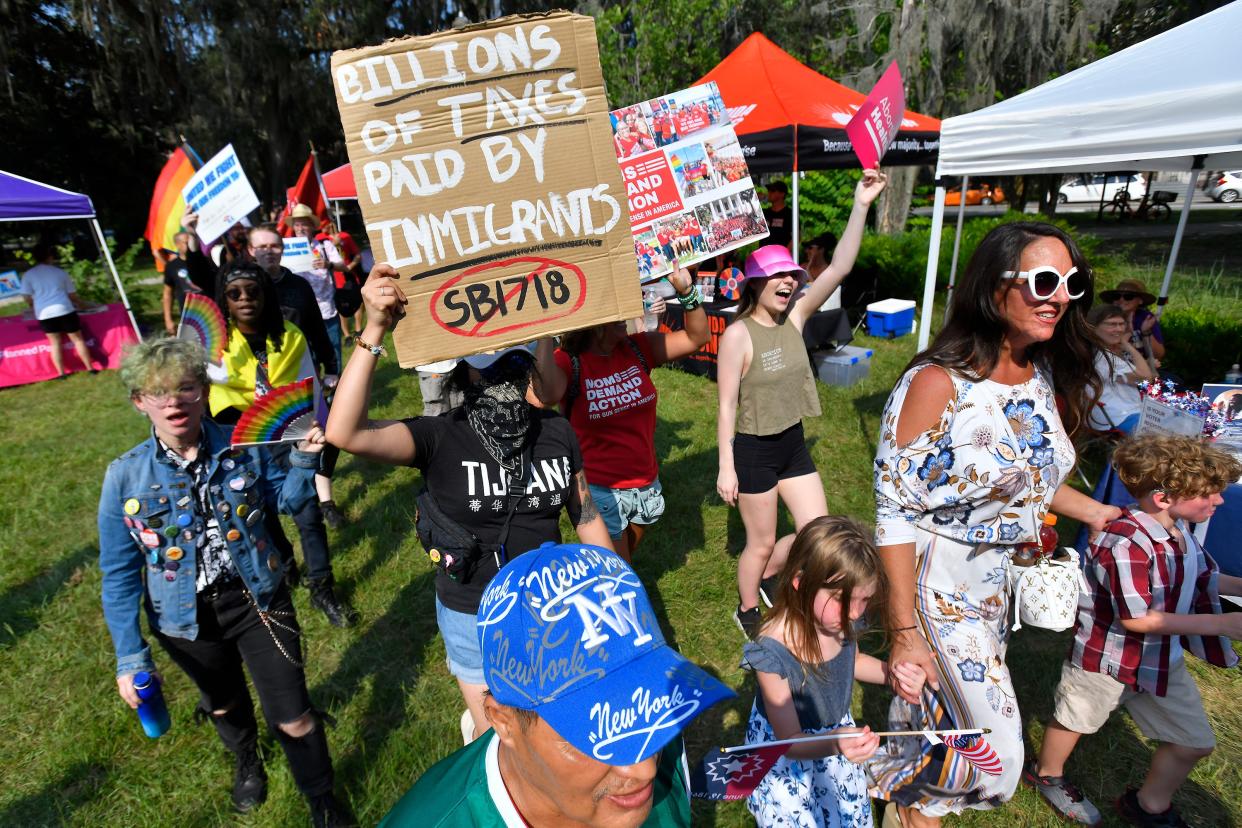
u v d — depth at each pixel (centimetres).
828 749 191
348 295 832
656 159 299
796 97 638
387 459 192
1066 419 218
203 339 334
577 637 98
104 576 222
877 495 211
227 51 1986
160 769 289
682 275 308
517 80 173
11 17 2197
